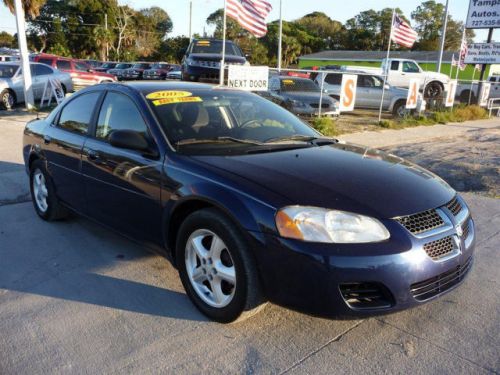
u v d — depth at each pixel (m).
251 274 2.81
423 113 18.69
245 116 4.07
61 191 4.63
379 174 3.22
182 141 3.50
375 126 15.06
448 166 8.61
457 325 3.16
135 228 3.72
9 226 4.91
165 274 3.84
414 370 2.68
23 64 14.62
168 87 4.14
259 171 3.06
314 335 3.01
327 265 2.58
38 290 3.56
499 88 27.83
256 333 3.01
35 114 14.18
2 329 3.03
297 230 2.65
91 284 3.66
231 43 17.31
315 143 3.88
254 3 12.59
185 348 2.85
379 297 2.70
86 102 4.46
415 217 2.84
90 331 3.02
